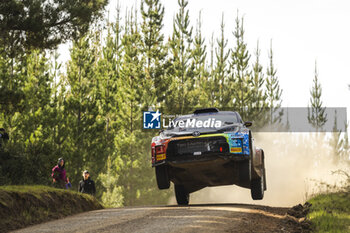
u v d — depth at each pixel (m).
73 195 19.22
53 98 55.16
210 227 12.09
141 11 64.25
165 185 17.42
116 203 50.47
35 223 15.37
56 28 26.55
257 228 12.23
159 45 64.44
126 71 60.88
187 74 69.31
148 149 58.06
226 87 76.94
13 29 25.53
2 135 24.77
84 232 12.26
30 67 54.66
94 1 27.38
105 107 60.12
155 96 62.00
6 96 27.91
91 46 62.75
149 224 13.04
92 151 52.44
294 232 12.16
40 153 31.41
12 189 16.20
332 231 11.75
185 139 16.45
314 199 18.08
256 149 19.61
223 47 78.56
